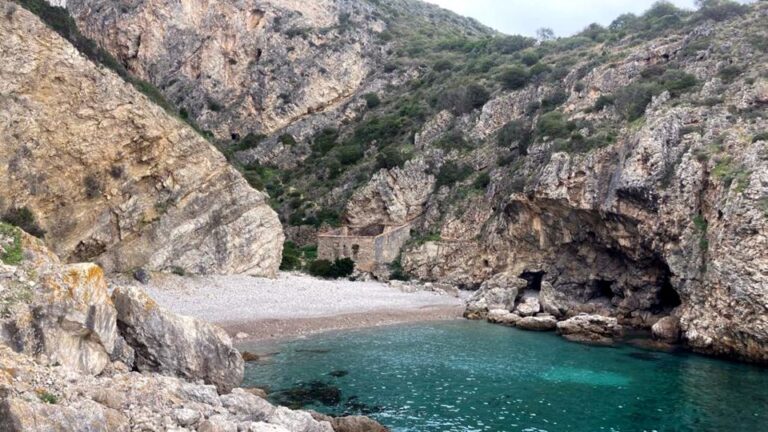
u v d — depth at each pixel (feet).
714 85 153.79
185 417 43.60
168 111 158.61
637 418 69.67
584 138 164.66
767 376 90.38
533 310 146.51
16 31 115.34
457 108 253.65
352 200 227.81
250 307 132.26
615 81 199.21
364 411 69.67
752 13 197.88
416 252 206.69
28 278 49.90
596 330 123.13
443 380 84.99
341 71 341.62
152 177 142.72
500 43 335.67
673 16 241.96
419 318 142.82
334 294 159.74
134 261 137.28
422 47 373.81
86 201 127.95
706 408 73.72
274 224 177.88
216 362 72.02
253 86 325.01
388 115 296.10
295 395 75.31
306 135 310.04
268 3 346.74
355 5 396.57
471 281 194.70
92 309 53.21
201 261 153.07
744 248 103.86
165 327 67.56
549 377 87.97
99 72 128.98
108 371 55.52
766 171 108.78
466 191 214.07
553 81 230.89
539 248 177.68
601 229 154.40
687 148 135.54
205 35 328.49
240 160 296.51
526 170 185.98
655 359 102.12
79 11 296.71
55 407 35.68
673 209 130.00
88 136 125.80
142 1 311.47
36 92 117.39
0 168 110.52
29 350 46.16
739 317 101.09
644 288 146.10
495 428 65.41
